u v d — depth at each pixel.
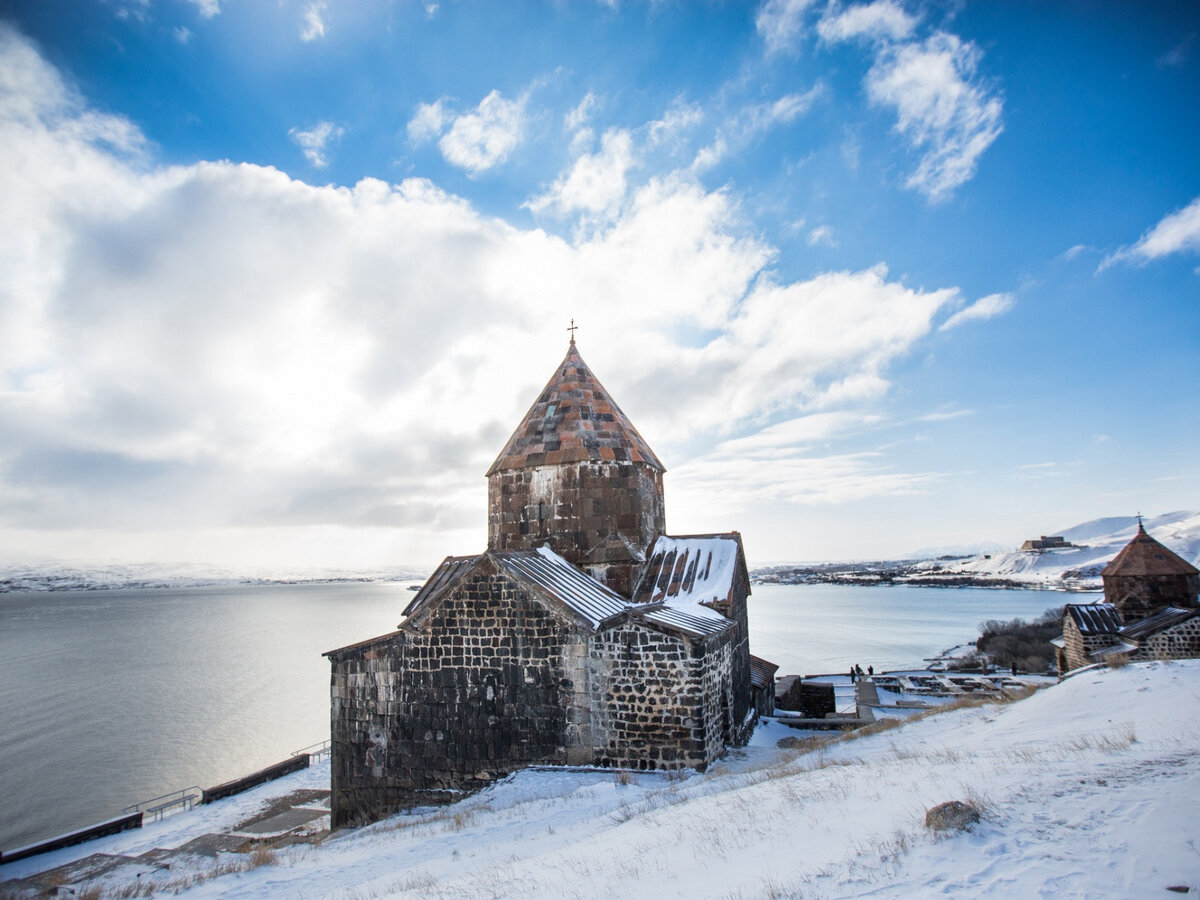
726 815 9.28
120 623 164.25
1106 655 32.88
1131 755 9.14
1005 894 5.18
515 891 7.84
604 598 17.55
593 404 21.64
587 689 15.62
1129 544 36.66
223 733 50.12
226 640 117.25
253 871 12.71
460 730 16.30
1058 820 6.71
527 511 20.38
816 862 6.60
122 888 14.81
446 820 13.64
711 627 16.64
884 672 57.78
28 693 68.81
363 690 17.16
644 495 20.66
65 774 41.28
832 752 15.51
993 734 13.52
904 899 5.36
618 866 7.98
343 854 12.70
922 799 8.17
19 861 20.52
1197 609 30.58
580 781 14.67
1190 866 5.29
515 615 16.28
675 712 15.03
